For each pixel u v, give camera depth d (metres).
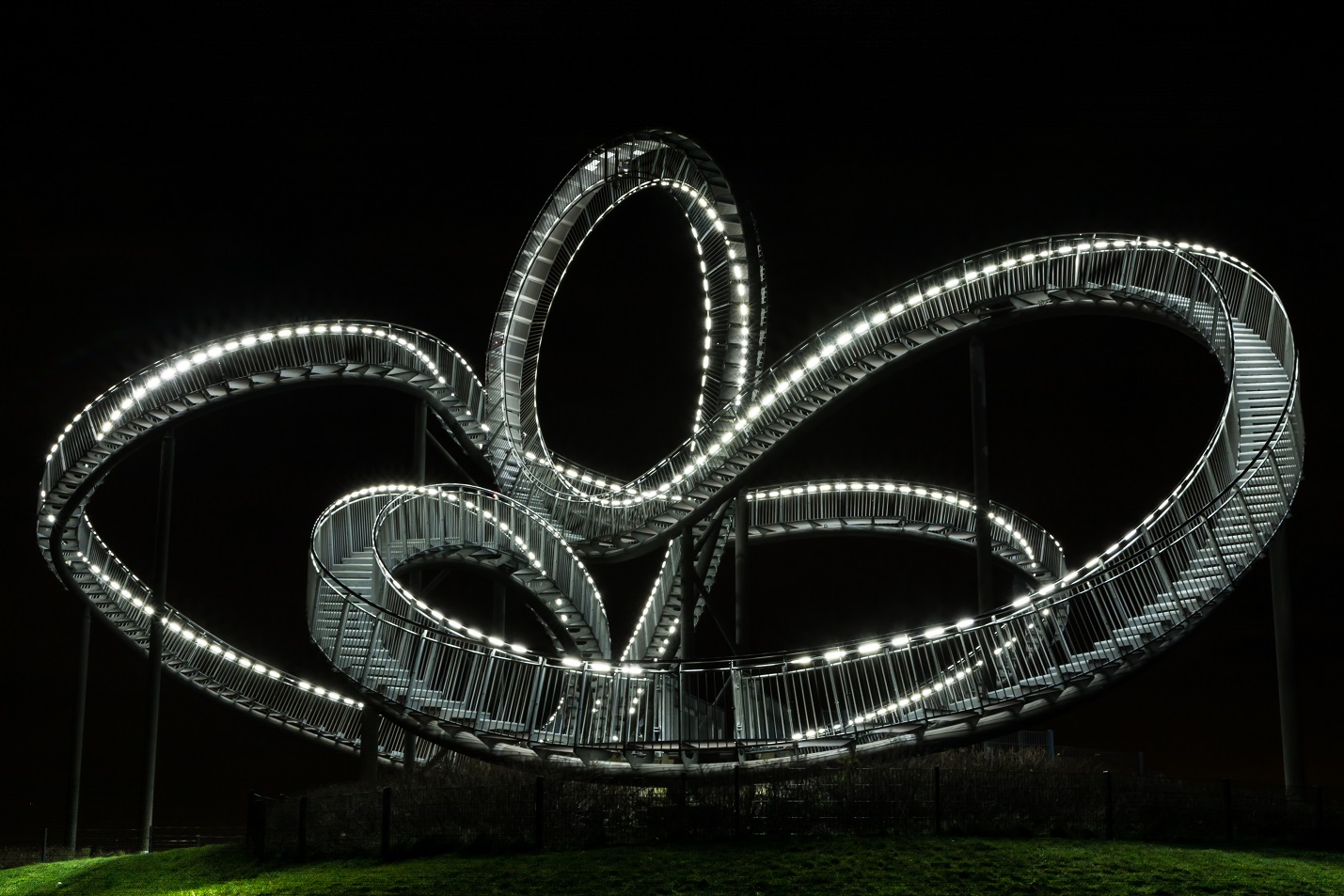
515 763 26.95
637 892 17.66
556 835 20.81
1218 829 21.08
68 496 39.00
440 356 42.62
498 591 39.62
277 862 21.77
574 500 40.22
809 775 24.94
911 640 25.91
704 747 25.38
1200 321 30.95
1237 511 25.23
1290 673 27.59
